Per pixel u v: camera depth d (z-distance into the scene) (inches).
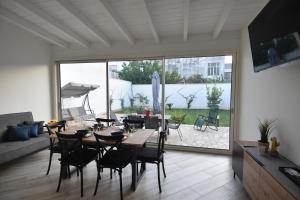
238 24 131.0
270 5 74.4
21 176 111.8
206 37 149.6
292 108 76.0
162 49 159.6
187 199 90.6
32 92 165.8
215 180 108.4
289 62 65.4
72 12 106.6
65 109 195.3
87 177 112.2
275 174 64.4
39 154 147.4
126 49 168.1
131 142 95.5
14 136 131.2
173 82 165.5
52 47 186.4
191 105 166.1
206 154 151.1
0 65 138.0
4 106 141.3
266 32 78.4
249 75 123.5
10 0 103.3
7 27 142.0
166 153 152.9
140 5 106.0
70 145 101.8
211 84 158.7
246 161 88.8
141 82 172.7
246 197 91.7
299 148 71.8
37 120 171.5
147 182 106.3
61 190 97.7
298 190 53.6
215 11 112.9
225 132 160.7
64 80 193.2
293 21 59.9
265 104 99.7
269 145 88.1
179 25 135.0
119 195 93.7
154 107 170.4
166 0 100.8
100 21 129.4
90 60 179.2
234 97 147.6
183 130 172.7
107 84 179.0
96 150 108.2
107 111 181.0
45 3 105.6
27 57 159.9
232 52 144.9
